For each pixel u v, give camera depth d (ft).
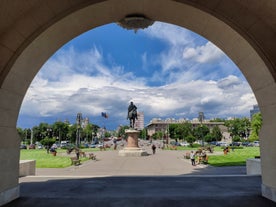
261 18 25.71
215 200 28.19
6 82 26.04
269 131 27.48
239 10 25.75
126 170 63.57
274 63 25.62
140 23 29.86
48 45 29.09
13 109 28.40
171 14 28.78
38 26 26.14
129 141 118.73
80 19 27.84
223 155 112.57
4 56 25.67
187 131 294.66
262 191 29.35
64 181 43.09
